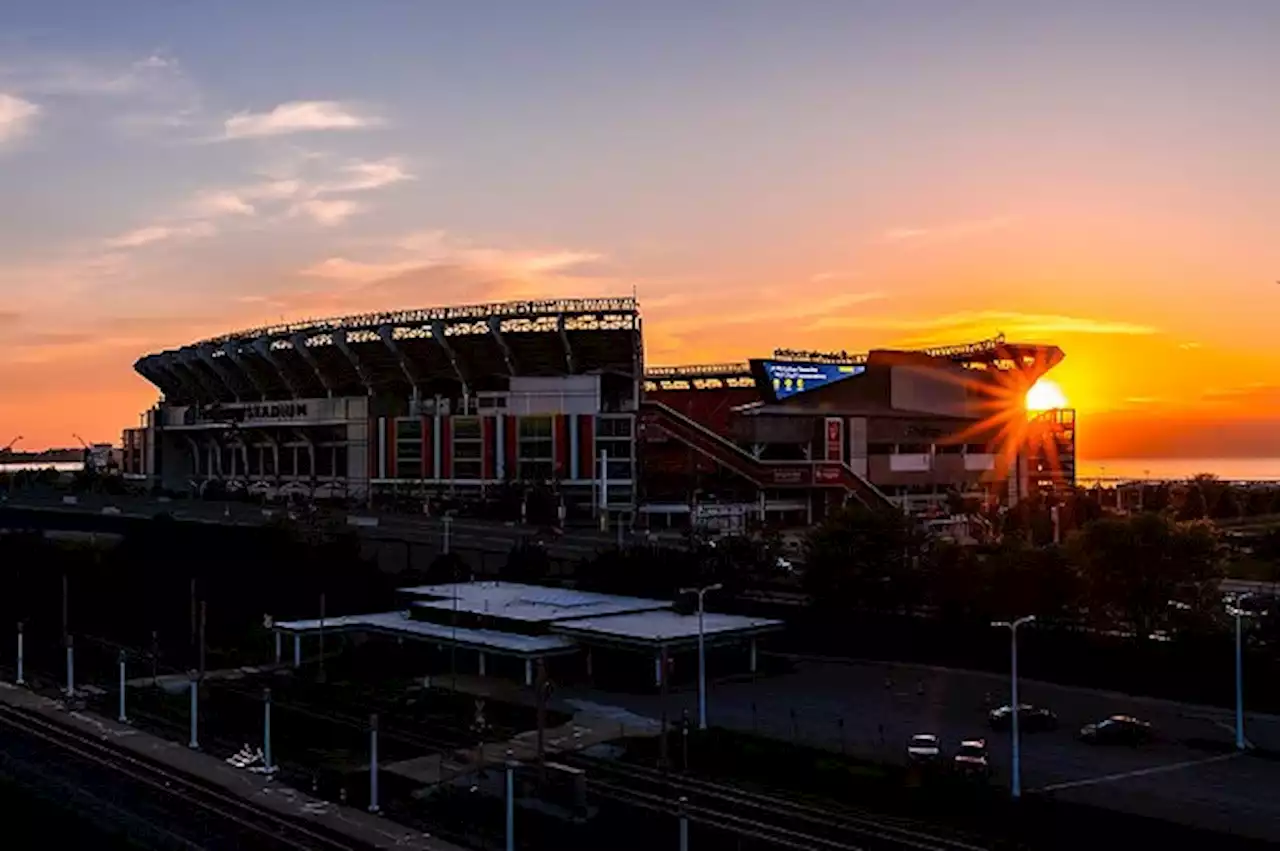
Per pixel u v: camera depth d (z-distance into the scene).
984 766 77.94
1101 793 74.62
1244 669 101.44
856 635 127.44
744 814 73.75
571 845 69.25
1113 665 108.12
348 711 105.62
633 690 111.19
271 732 98.12
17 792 81.56
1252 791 74.94
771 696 107.06
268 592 161.50
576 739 92.94
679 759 86.56
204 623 132.25
